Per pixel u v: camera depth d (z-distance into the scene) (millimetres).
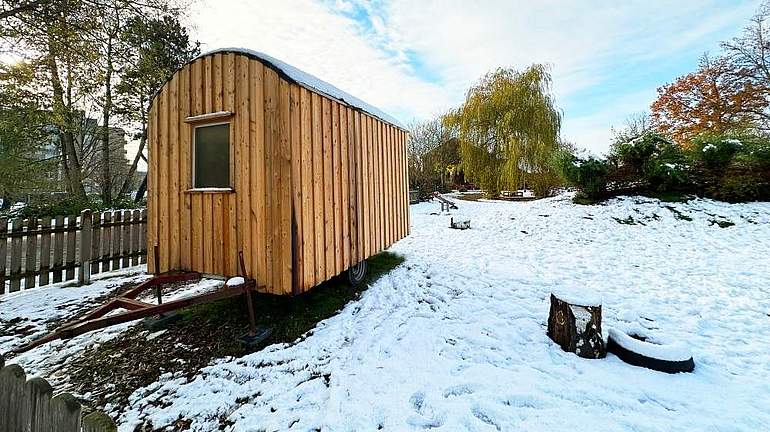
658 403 2111
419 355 2803
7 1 5656
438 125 26062
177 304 2729
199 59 3646
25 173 9234
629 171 9836
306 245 3334
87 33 6426
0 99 7902
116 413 2191
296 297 4078
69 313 3836
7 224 4340
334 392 2291
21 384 1556
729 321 3275
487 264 5754
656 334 2879
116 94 10617
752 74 15633
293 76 3236
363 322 3488
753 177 8227
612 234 7516
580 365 2576
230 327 3393
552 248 6824
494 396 2203
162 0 7828
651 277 4738
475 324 3391
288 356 2838
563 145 17031
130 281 4992
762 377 2373
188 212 3742
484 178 16688
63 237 4840
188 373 2633
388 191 5480
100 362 2811
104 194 11477
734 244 6164
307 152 3391
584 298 2805
